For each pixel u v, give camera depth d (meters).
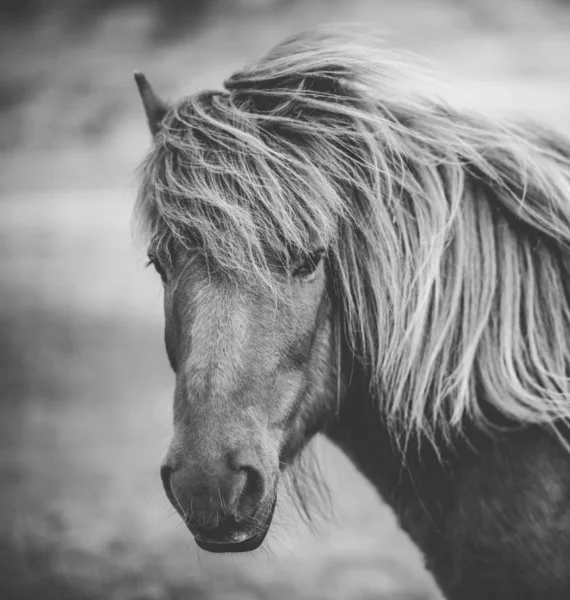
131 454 9.31
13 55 76.75
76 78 58.41
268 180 4.31
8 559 6.32
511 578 4.39
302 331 4.33
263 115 4.38
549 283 4.40
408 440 4.43
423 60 4.58
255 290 4.29
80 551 6.45
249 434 4.27
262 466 4.27
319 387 4.39
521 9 69.44
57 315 17.17
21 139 47.44
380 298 4.38
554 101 26.84
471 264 4.40
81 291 19.89
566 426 4.38
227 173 4.32
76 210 32.78
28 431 10.24
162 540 6.81
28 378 12.63
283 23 76.62
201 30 77.25
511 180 4.42
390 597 5.93
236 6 80.62
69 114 50.34
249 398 4.28
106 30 82.31
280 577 6.24
